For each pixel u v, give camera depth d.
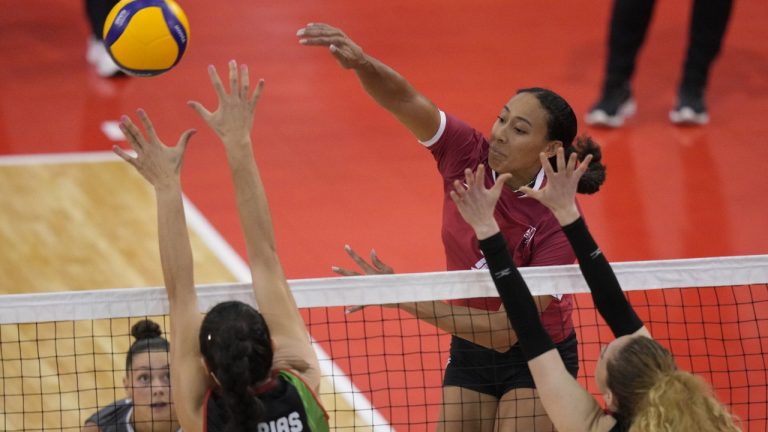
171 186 12.71
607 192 34.16
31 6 49.19
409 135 38.47
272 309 12.39
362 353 24.25
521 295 12.59
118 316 14.18
